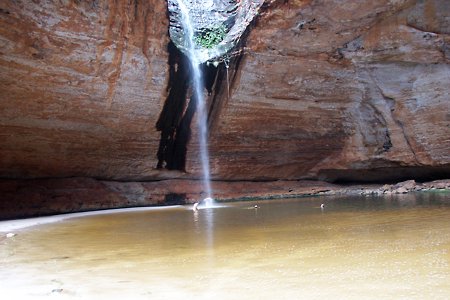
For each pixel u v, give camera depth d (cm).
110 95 1249
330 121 1678
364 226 622
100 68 1169
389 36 1362
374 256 401
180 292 313
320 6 1266
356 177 1881
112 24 1105
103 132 1339
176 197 1622
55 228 812
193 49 1467
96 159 1408
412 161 1598
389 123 1591
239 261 414
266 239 548
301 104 1589
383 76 1505
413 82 1470
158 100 1369
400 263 364
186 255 463
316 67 1489
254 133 1631
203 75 1486
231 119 1559
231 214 983
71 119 1229
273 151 1720
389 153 1645
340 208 970
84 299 306
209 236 608
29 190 1262
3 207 1163
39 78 1077
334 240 509
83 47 1097
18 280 371
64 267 424
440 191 1414
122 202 1469
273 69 1462
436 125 1477
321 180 1897
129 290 325
